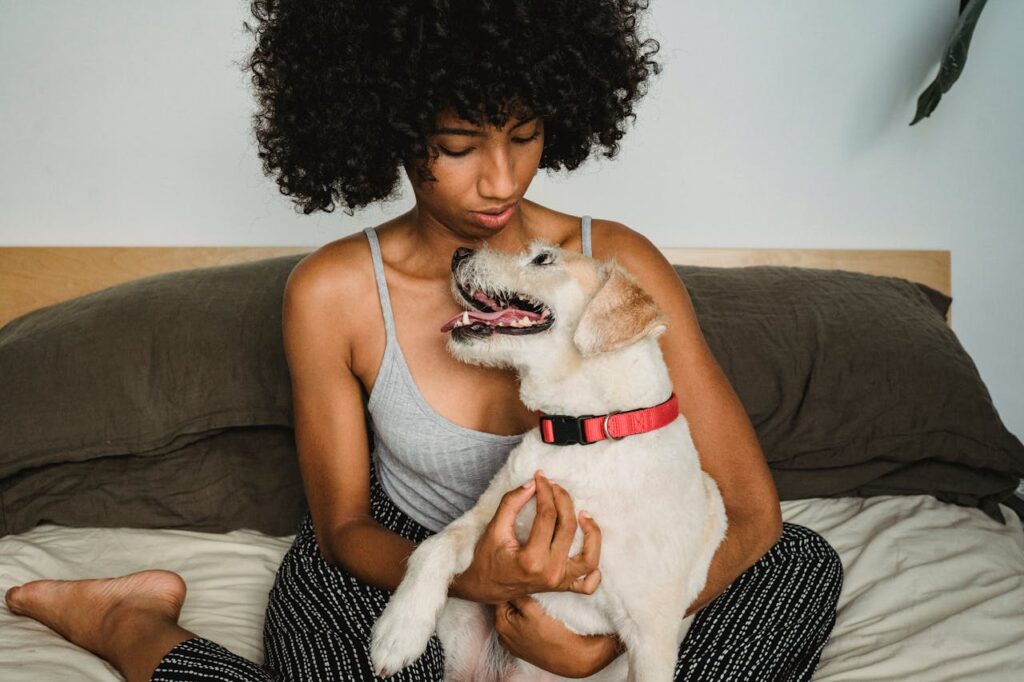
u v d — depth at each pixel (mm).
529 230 1526
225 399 2045
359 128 1310
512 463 1282
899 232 2848
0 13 2621
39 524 2029
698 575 1316
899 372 2119
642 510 1214
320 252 1491
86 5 2627
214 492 2016
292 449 2070
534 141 1277
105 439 1994
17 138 2674
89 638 1475
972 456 2041
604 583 1219
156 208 2725
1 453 1971
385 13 1216
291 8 1345
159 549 1896
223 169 2715
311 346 1456
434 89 1176
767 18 2736
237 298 2191
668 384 1298
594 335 1215
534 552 1078
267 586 1755
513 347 1255
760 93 2773
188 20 2646
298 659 1242
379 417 1437
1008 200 2826
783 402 2127
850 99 2779
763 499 1414
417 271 1447
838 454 2090
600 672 1373
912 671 1385
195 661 1241
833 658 1481
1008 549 1811
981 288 2879
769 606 1417
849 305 2295
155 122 2689
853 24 2738
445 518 1478
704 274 2441
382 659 1137
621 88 1478
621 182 2797
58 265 2656
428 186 1268
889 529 1875
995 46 2760
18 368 2057
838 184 2820
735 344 2189
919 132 2793
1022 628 1476
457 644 1403
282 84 1373
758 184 2818
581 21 1320
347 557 1355
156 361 2066
